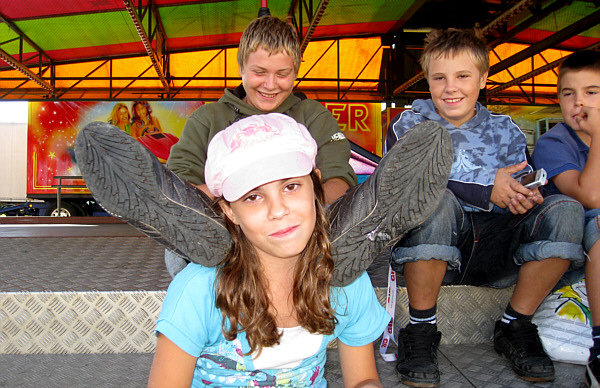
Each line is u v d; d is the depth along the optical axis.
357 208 1.03
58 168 12.34
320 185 1.09
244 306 1.02
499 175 1.61
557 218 1.54
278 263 1.06
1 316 1.75
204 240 1.01
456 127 1.77
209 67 13.04
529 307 1.65
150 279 2.00
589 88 1.73
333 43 12.56
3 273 2.14
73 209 12.34
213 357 1.08
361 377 1.21
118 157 0.92
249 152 0.96
